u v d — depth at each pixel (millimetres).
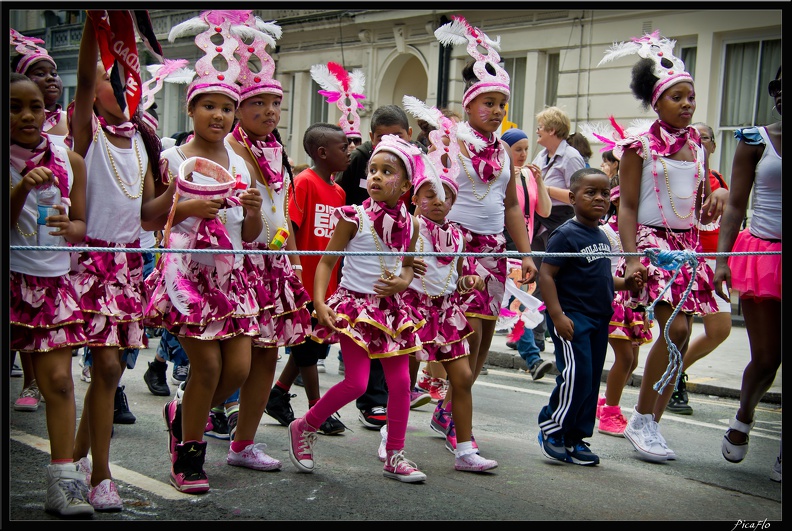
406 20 16109
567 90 13891
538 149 14406
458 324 4758
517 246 5516
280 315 4613
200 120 4297
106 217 3830
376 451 5117
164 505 3951
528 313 6219
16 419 5535
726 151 12539
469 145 5273
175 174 4258
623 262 5555
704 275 5219
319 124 5824
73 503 3654
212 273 4109
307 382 5562
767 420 6547
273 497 4133
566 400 4836
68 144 3854
